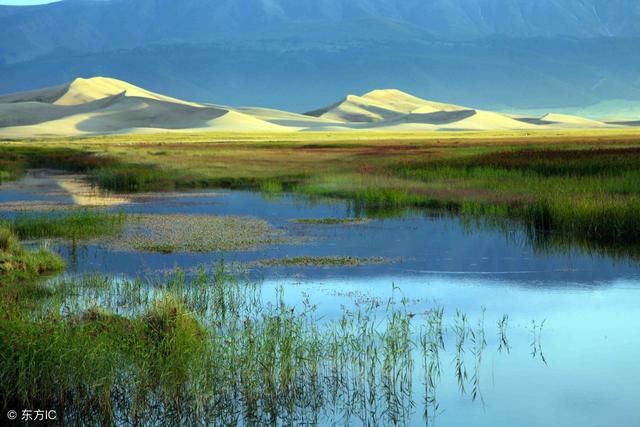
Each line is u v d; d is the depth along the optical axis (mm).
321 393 18000
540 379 18859
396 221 45812
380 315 24172
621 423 16484
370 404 17484
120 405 17141
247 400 17312
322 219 46500
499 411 17062
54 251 35156
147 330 19625
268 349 18656
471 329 22734
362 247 36750
